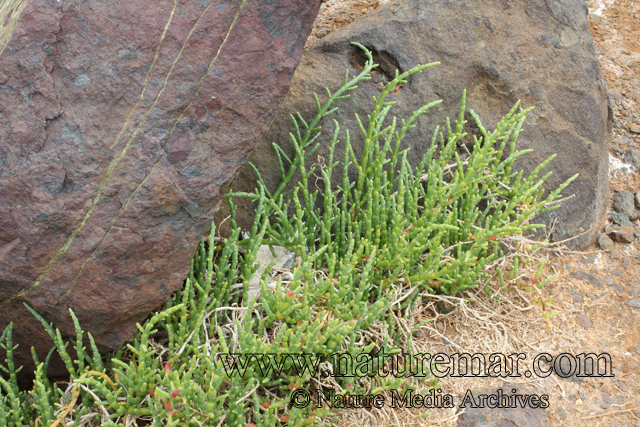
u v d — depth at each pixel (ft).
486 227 10.37
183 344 8.56
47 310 7.97
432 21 12.71
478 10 12.91
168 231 8.08
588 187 12.70
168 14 7.94
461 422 9.04
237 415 7.89
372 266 10.20
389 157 12.33
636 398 9.51
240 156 8.52
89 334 7.93
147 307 8.38
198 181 8.11
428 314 10.84
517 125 11.69
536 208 10.67
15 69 7.55
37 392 8.16
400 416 9.11
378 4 16.08
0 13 8.86
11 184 7.47
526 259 11.71
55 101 7.60
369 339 9.68
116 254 7.84
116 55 7.75
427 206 10.49
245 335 8.04
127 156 7.75
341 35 13.16
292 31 8.78
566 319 10.88
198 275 9.46
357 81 11.69
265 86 8.56
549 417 9.21
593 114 12.87
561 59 12.93
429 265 10.03
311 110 12.17
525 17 13.09
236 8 8.27
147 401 8.05
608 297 11.40
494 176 11.78
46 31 7.57
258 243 9.36
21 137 7.50
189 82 8.00
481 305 10.85
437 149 12.64
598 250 12.57
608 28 17.17
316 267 10.68
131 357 9.07
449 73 12.59
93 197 7.67
